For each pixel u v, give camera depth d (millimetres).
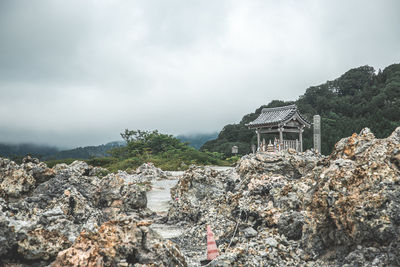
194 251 13047
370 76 112250
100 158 57719
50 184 17359
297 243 11008
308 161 21312
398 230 8609
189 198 19375
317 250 10391
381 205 9172
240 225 13773
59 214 10695
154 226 17938
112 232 8570
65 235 9953
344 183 10406
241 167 22172
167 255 8875
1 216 9133
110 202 19484
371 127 59219
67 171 18875
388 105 74438
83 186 18719
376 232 8852
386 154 10383
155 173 40062
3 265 8680
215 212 16797
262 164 21312
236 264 9711
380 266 8156
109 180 20344
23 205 12641
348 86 109750
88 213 15477
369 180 9875
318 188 11375
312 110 88812
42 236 9461
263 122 28406
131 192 20500
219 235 14078
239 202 15250
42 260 9352
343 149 13367
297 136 70812
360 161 11000
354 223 9344
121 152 66438
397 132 11094
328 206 10336
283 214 12227
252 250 10453
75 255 7895
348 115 87875
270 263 9953
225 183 21375
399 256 8000
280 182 16234
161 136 67562
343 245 9805
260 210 13758
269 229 12766
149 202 25859
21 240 9062
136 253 8625
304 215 11555
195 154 60125
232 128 89938
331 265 9312
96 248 8070
